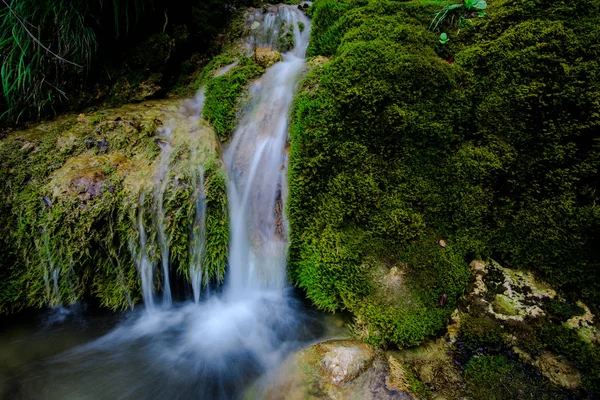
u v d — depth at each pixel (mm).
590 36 2404
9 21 2789
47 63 3086
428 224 2750
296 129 2779
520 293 2463
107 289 2779
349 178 2715
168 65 3816
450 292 2486
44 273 2689
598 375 1981
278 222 2938
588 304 2346
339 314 2688
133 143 2916
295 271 2922
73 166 2721
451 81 2693
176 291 2984
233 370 2430
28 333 2697
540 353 2160
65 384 2328
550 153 2453
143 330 2799
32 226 2582
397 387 2117
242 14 4539
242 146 3100
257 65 3520
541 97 2445
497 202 2697
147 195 2627
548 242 2496
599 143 2297
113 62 3537
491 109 2645
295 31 4418
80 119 3156
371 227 2695
